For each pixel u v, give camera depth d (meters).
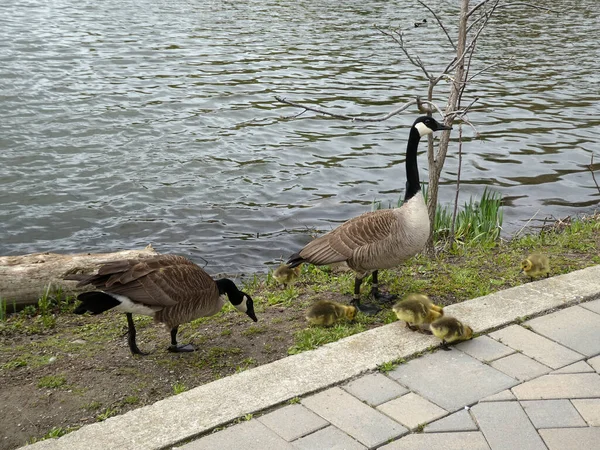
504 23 31.61
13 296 6.78
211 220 10.98
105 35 24.84
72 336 6.19
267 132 15.64
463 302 6.21
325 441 4.23
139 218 10.99
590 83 20.80
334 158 14.16
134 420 4.44
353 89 19.27
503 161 14.13
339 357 5.23
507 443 4.21
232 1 34.69
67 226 10.62
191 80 19.58
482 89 19.92
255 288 7.61
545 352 5.33
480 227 9.26
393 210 6.49
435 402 4.65
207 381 5.25
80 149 13.85
